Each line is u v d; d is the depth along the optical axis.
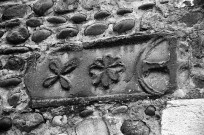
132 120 2.68
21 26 3.18
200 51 2.70
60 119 2.83
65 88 2.90
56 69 2.97
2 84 3.04
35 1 3.23
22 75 3.04
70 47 2.98
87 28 2.99
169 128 2.58
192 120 2.55
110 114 2.74
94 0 3.06
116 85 2.80
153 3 2.91
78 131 2.77
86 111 2.79
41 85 2.96
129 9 2.95
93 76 2.86
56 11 3.12
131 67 2.80
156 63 2.75
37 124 2.87
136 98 2.72
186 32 2.77
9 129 2.92
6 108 2.97
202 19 2.77
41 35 3.08
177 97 2.64
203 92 2.61
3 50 3.14
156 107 2.66
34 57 3.05
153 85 2.72
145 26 2.86
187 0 2.85
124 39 2.87
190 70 2.68
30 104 2.93
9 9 3.26
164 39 2.79
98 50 2.92
